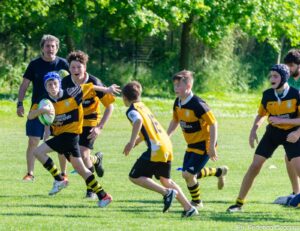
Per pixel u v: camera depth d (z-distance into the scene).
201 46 104.75
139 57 102.19
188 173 26.12
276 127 25.34
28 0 78.25
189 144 26.27
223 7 91.50
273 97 25.33
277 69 25.09
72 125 26.08
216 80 105.00
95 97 28.94
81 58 27.70
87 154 29.23
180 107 25.78
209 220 22.80
